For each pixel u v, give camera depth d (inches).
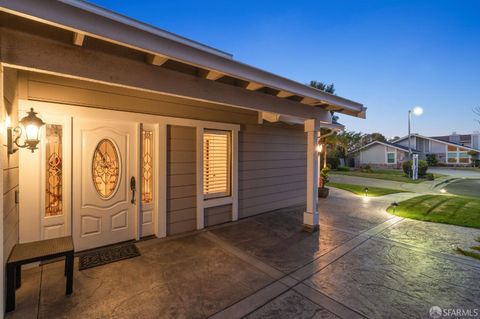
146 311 87.8
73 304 91.1
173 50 87.5
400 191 412.8
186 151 182.1
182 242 159.9
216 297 97.3
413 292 101.8
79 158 136.9
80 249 138.8
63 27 65.9
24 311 86.3
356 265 127.6
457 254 142.3
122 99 149.3
